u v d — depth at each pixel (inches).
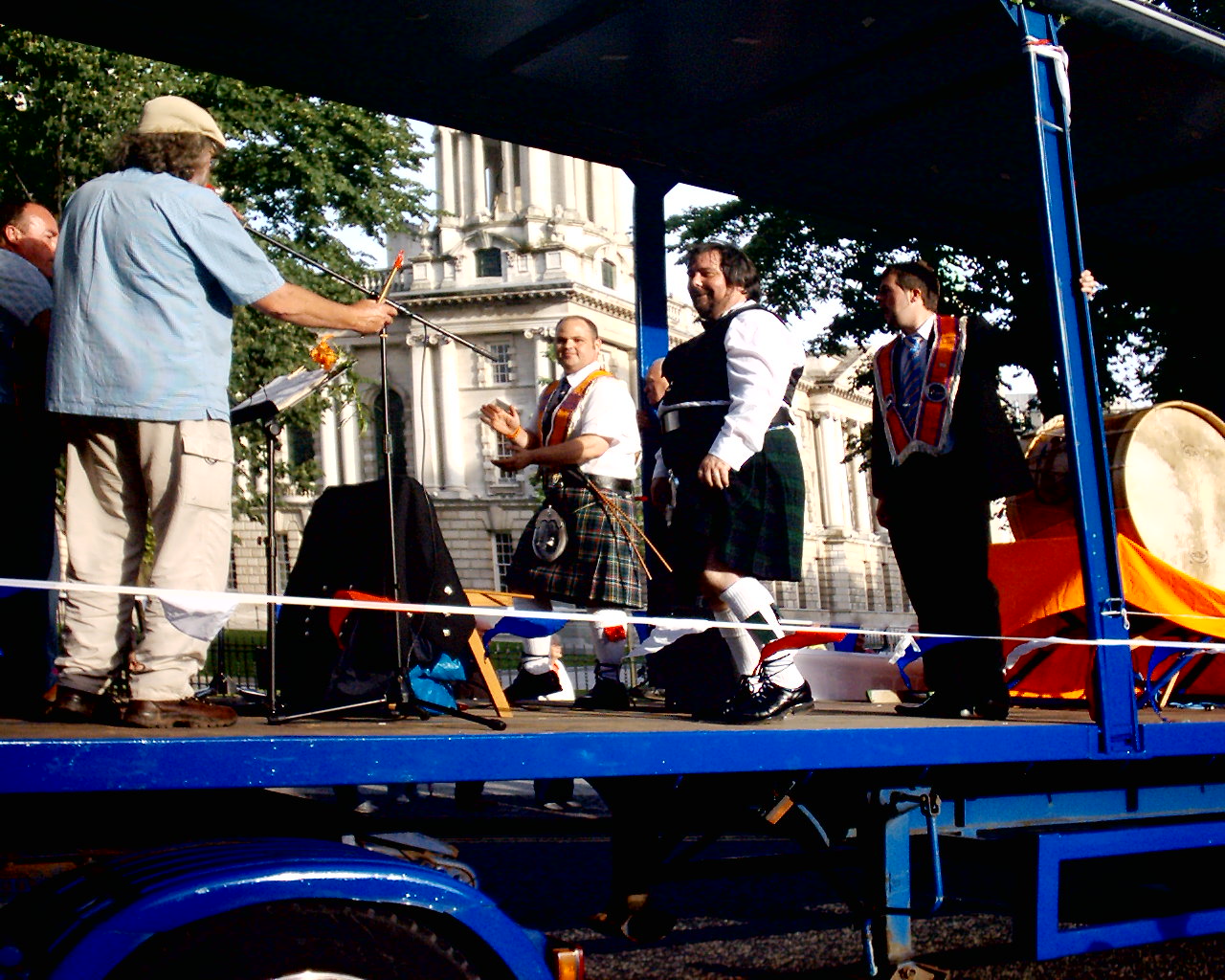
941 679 185.3
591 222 2314.2
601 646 204.5
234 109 724.7
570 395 209.5
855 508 2950.3
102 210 132.6
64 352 131.3
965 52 190.2
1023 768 161.8
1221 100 201.9
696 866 156.9
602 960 195.6
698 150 225.6
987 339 197.0
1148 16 167.6
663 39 187.6
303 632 163.0
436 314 2257.6
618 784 153.7
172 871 97.8
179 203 132.9
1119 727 152.5
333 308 144.3
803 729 133.9
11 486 161.3
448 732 115.8
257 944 95.7
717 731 128.1
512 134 209.5
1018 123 213.5
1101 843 159.9
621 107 211.2
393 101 197.3
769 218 679.1
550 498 205.3
